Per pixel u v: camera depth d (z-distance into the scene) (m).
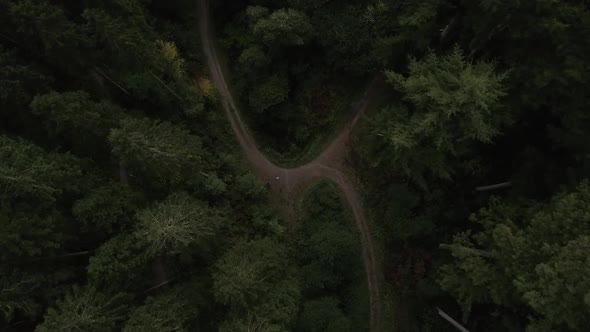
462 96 28.17
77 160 35.03
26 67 34.75
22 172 30.81
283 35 41.47
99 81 41.12
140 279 36.50
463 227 41.06
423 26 35.22
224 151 46.22
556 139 33.03
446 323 40.72
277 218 44.28
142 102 42.88
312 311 38.62
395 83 35.84
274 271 37.38
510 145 40.28
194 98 43.84
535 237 28.23
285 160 46.12
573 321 24.83
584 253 24.16
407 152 32.75
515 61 31.56
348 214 44.06
